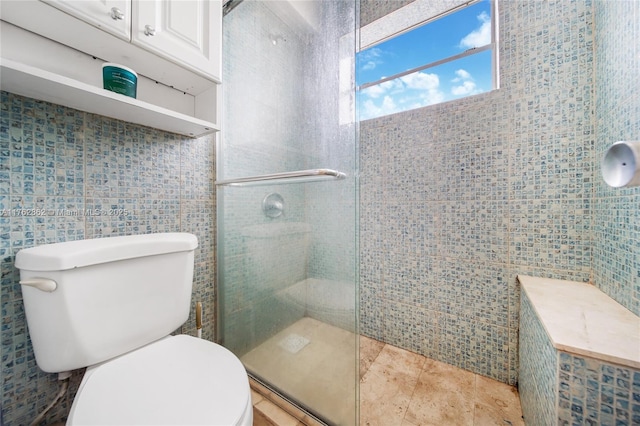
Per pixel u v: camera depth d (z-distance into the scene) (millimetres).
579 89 1001
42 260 580
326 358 941
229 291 1221
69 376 699
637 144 475
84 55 754
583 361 544
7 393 658
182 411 483
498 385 1145
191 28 818
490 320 1192
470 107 1231
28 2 546
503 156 1154
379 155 1510
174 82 931
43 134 702
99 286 646
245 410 507
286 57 1096
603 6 905
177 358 668
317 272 997
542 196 1073
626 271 752
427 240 1357
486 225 1197
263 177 1039
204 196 1140
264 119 1156
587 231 991
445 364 1303
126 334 696
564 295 868
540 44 1074
